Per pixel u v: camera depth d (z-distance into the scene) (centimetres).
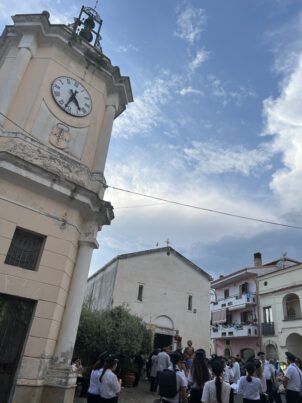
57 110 1131
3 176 908
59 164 1038
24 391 804
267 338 3023
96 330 1515
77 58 1248
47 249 949
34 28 1162
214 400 514
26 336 858
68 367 895
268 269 3466
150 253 2647
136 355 1778
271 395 1208
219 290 4119
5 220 888
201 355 661
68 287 1002
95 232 1095
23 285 878
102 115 1284
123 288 2442
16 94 1070
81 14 1441
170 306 2544
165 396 592
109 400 595
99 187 1123
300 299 2775
